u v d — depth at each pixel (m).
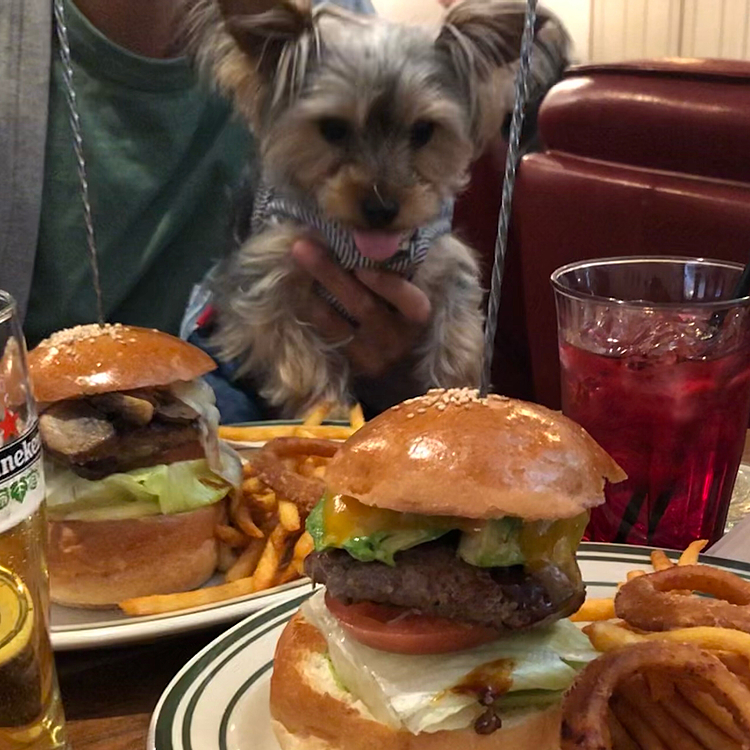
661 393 1.14
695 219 1.99
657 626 0.88
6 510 0.74
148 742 0.84
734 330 1.15
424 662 0.82
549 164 2.37
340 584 0.82
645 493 1.20
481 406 0.86
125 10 2.33
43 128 2.25
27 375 0.80
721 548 1.17
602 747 0.72
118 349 1.20
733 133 1.93
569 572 0.83
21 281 2.29
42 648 0.78
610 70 2.24
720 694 0.76
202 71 2.51
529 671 0.82
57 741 0.81
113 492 1.16
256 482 1.33
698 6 4.16
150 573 1.16
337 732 0.84
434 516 0.82
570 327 1.23
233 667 0.95
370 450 0.85
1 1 2.25
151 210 2.48
